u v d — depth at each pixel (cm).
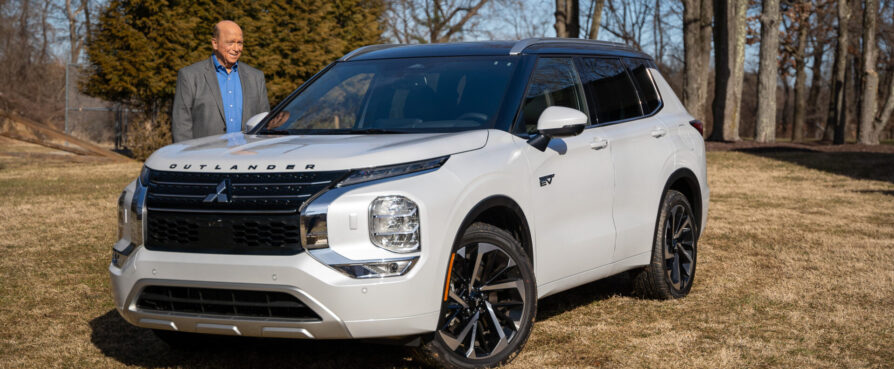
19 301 619
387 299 376
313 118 502
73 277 705
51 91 4766
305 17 2753
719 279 675
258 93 651
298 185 379
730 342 494
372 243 378
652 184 575
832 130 4869
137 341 513
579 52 553
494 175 429
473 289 429
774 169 1884
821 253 795
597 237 513
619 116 565
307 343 499
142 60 2375
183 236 395
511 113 467
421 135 436
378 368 448
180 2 2445
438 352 408
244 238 381
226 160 404
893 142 4766
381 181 385
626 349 479
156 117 2542
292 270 370
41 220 1066
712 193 1382
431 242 389
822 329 522
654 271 588
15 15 4888
